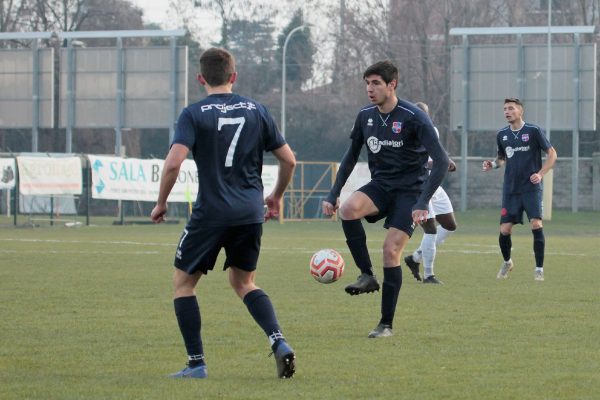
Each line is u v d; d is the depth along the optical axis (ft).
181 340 69.31
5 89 352.28
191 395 51.37
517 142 116.47
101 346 66.80
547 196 317.01
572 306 89.45
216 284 107.14
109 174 257.96
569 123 344.69
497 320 79.92
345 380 55.47
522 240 207.51
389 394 51.72
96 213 371.35
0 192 337.52
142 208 373.40
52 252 158.61
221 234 55.83
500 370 58.54
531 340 69.87
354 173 312.50
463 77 345.72
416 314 83.61
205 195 55.77
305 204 365.81
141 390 52.60
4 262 137.28
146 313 83.30
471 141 496.23
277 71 579.89
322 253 72.49
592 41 460.55
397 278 71.97
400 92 469.16
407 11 465.88
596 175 375.86
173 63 342.23
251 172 56.85
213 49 57.11
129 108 346.33
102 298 94.17
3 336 70.95
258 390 52.65
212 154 55.67
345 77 499.51
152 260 142.10
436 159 71.72
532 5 488.44
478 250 170.71
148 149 538.88
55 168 248.93
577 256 156.97
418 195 73.56
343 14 483.10
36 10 497.46
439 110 453.99
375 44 474.90
